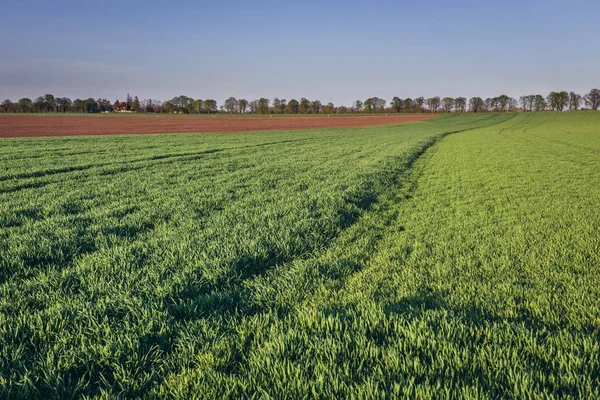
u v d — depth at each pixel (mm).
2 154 20984
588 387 2549
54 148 25391
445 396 2514
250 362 3021
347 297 4406
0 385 2703
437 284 4754
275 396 2623
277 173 15391
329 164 18516
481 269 5297
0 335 3344
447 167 18750
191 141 35438
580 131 57781
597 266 5312
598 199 10602
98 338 3367
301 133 53875
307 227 7406
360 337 3268
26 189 11328
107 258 5402
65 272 4902
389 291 4613
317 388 2672
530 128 68250
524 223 8047
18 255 5445
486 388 2625
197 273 5074
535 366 2861
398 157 21938
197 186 12086
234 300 4441
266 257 5785
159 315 3822
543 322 3695
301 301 4398
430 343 3146
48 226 7156
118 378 2932
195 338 3455
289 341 3309
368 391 2568
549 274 5066
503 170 17328
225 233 6930
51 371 2883
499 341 3176
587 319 3701
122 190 11344
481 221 8328
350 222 8352
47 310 3826
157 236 6801
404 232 7598
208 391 2689
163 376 2932
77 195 10391
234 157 21719
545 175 15633
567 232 7148
